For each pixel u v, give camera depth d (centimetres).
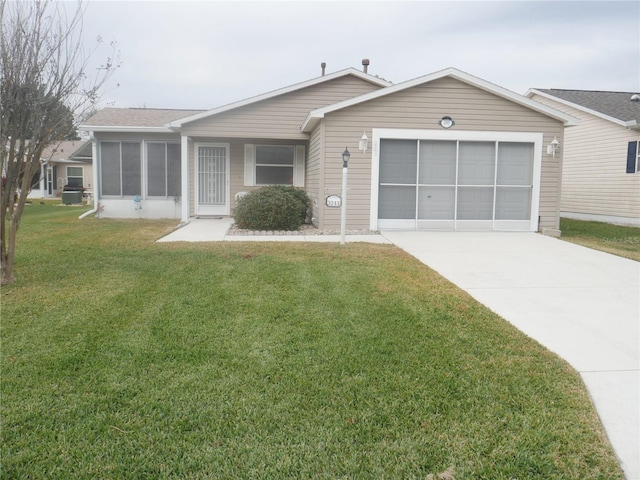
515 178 1099
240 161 1416
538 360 369
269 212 1084
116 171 1438
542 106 1064
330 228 1076
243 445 259
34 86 541
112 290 546
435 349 386
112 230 1093
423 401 305
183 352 376
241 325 437
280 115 1273
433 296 532
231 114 1255
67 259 722
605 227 1374
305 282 583
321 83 1285
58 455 248
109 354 371
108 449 253
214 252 776
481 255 808
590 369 359
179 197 1441
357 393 314
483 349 388
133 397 307
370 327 434
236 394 312
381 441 263
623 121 1431
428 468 242
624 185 1467
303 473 237
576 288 600
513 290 587
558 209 1111
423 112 1062
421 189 1084
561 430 274
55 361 357
